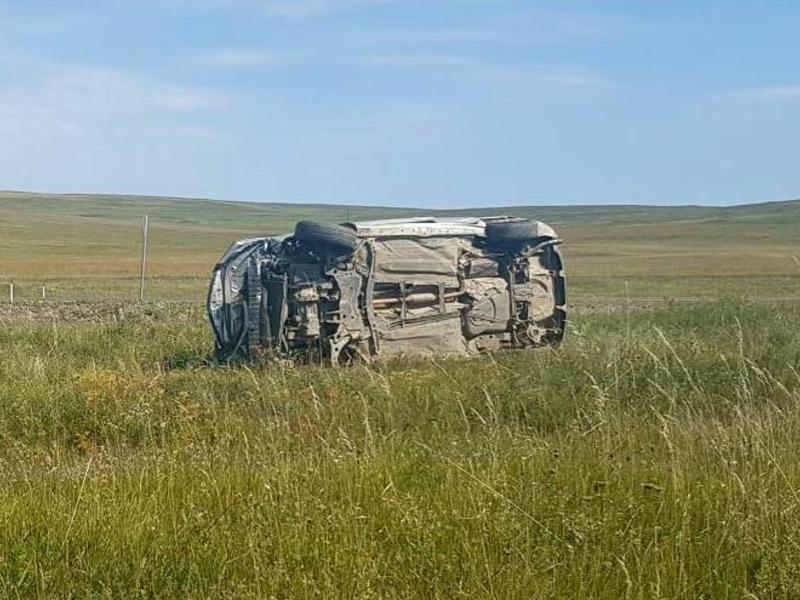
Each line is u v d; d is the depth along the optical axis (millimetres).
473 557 7125
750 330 22250
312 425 11766
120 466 10203
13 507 8273
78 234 129625
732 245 111062
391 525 7707
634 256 90375
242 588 6785
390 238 19484
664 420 10383
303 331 18797
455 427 12148
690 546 7293
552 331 21297
